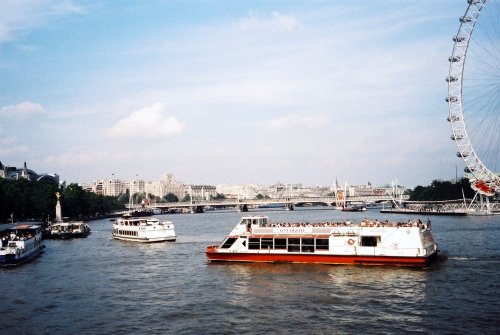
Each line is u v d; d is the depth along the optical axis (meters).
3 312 61.06
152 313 58.81
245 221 92.19
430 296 62.53
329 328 51.06
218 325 53.22
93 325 54.84
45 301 66.31
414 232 81.44
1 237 118.12
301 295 64.75
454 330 49.59
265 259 89.12
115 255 113.44
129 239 149.00
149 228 142.62
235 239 91.69
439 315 54.56
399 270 79.06
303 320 53.94
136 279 80.38
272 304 60.81
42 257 112.50
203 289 70.50
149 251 119.62
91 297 68.00
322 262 85.56
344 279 73.31
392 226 83.12
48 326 54.94
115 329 53.19
